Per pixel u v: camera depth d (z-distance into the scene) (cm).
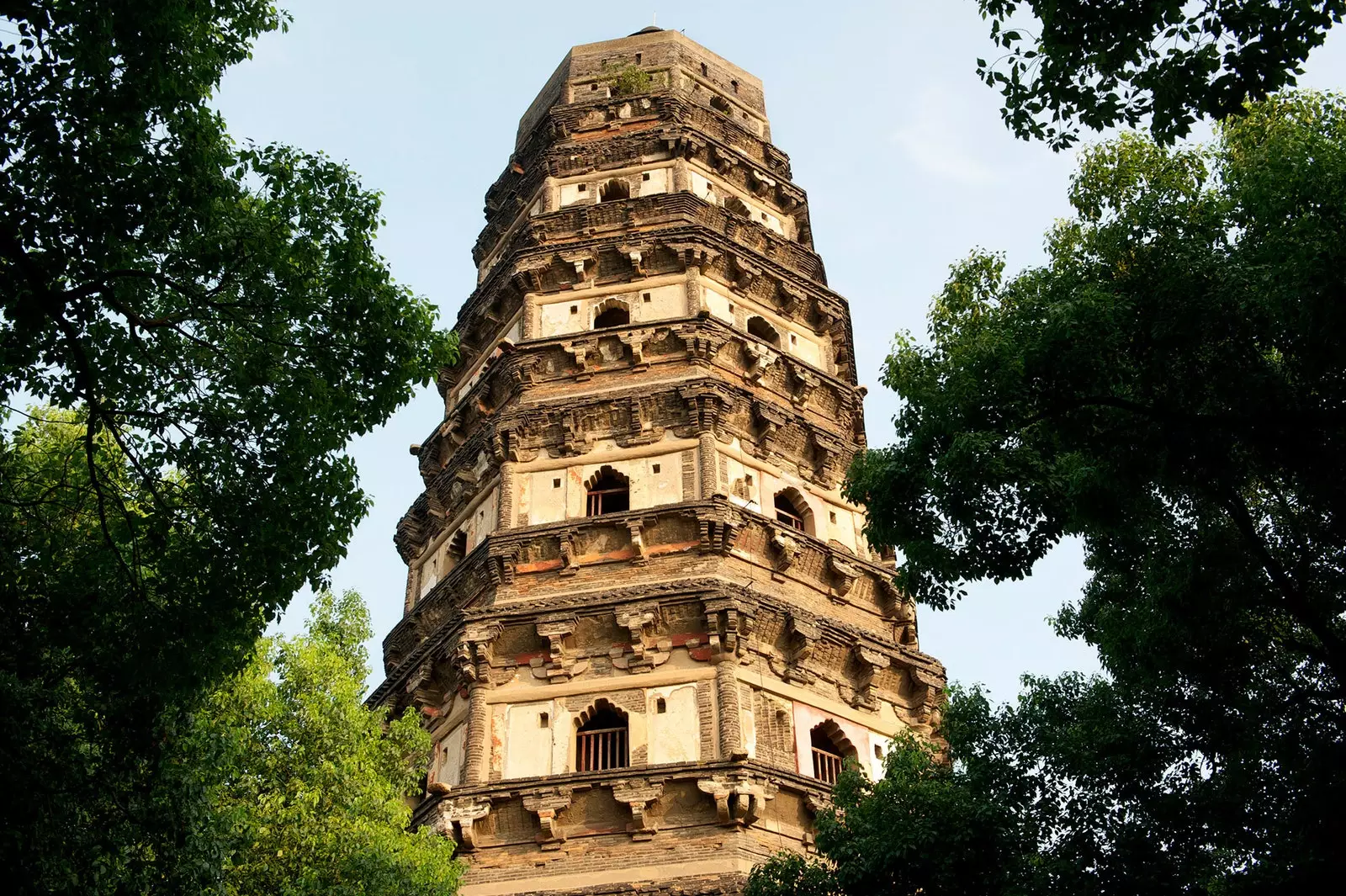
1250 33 2014
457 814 3284
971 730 2639
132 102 2211
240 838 2533
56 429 2800
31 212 2136
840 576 3916
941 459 2388
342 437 2491
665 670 3494
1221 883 2350
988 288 2689
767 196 5288
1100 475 2375
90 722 2308
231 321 2391
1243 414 2261
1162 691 2548
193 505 2438
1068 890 2347
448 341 2564
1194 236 2370
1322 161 2194
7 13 2091
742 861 3133
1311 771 2342
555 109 5391
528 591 3738
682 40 5894
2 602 2314
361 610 3575
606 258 4572
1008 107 2208
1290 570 2478
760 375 4356
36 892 2069
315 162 2484
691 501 3784
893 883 2489
